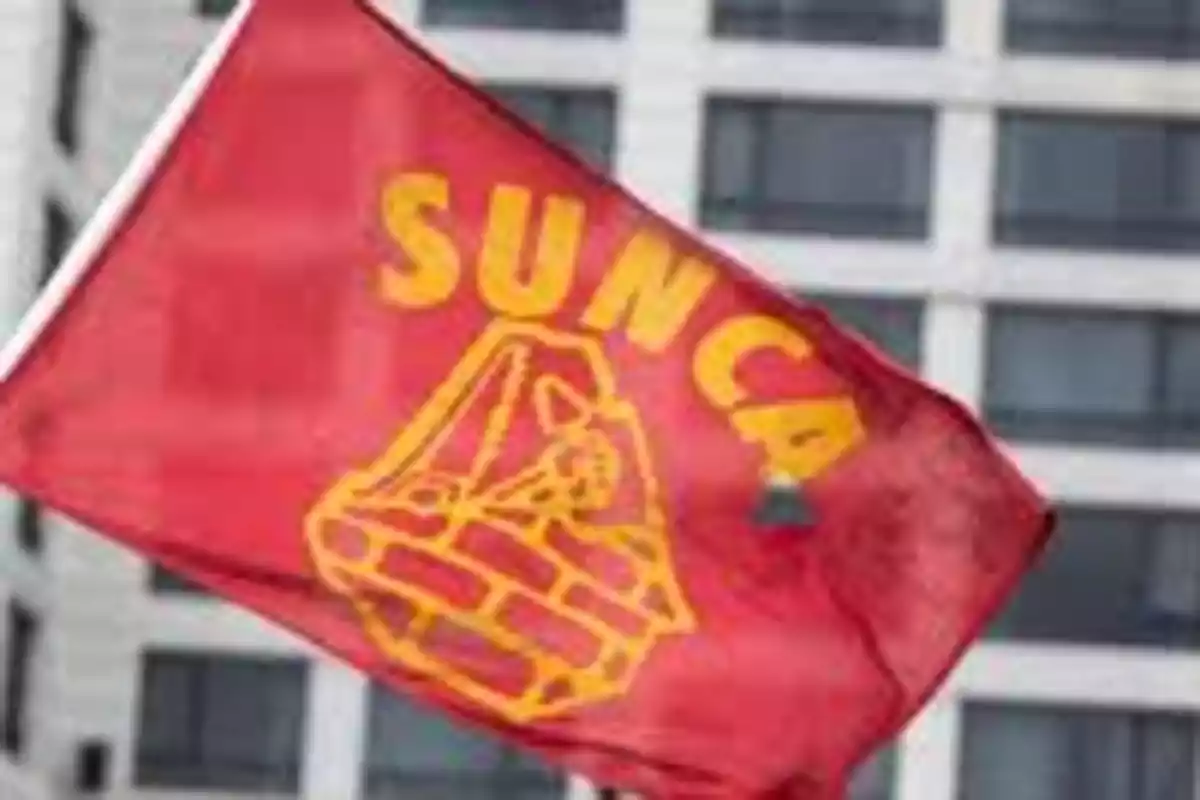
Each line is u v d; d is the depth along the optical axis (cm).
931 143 8638
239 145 1930
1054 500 8538
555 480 1944
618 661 1939
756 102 8619
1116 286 8600
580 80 8594
